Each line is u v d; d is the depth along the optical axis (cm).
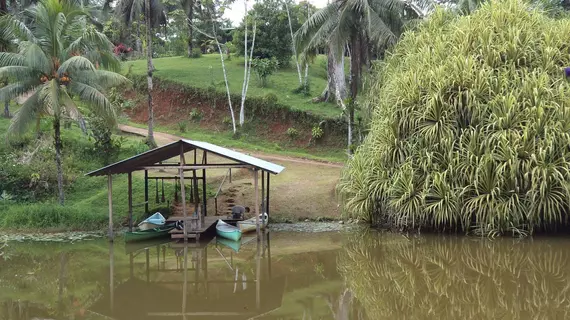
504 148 1267
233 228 1543
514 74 1365
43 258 1323
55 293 1003
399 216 1441
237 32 4309
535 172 1245
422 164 1386
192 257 1319
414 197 1389
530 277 993
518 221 1289
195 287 1041
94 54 1812
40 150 2220
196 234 1502
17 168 2028
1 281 1102
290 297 948
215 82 3650
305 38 2188
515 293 899
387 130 1491
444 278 1023
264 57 4225
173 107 3559
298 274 1117
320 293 970
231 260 1274
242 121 3216
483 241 1292
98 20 4184
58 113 1636
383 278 1051
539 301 850
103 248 1444
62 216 1714
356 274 1096
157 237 1546
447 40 1564
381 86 1838
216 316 847
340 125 2997
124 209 1806
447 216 1322
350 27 2056
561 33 1459
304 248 1371
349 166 1688
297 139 3066
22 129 1686
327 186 1980
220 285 1052
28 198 1934
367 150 1620
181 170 1480
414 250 1265
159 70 3950
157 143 2723
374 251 1287
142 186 1969
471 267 1086
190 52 4656
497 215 1281
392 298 912
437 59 1502
